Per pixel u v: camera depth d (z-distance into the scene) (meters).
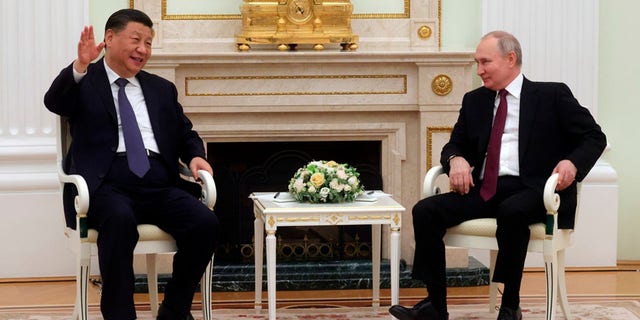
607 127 5.81
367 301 4.98
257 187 5.51
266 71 5.29
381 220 4.23
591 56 5.65
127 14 4.13
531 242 4.02
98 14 5.53
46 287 5.27
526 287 5.22
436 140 5.36
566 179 3.98
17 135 5.48
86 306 3.90
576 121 4.17
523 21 5.61
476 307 4.78
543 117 4.23
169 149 4.23
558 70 5.64
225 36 5.54
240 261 5.51
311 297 5.09
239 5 5.52
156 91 4.28
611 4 5.77
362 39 5.57
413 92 5.35
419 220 4.12
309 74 5.30
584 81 5.66
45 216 5.45
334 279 5.29
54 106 4.07
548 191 3.92
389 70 5.33
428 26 5.59
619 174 5.84
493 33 4.29
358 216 4.22
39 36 5.45
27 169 5.46
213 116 5.34
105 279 3.81
